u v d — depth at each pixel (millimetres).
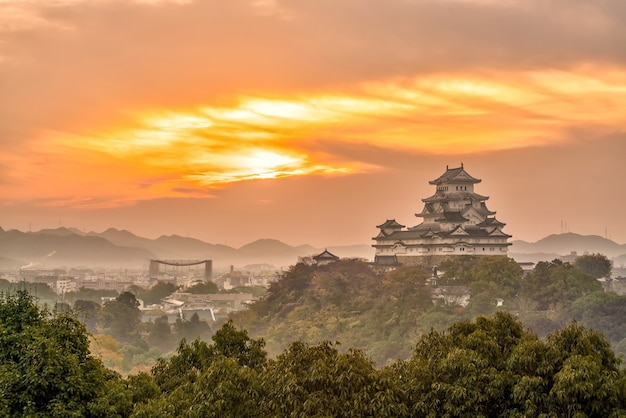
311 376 54781
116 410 52781
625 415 50719
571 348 55969
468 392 54844
